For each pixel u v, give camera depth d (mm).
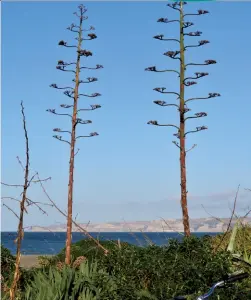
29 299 6629
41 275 6773
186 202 9906
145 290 5844
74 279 6578
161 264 6035
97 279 6277
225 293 5281
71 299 6266
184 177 10133
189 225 9672
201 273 5680
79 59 12156
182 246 6223
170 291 5707
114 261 6543
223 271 5645
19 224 5516
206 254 5988
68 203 10844
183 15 10883
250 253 7359
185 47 10836
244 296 5312
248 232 8219
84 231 9633
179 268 5836
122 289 5895
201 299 4469
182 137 10453
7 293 6910
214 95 10516
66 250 10258
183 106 10602
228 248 6672
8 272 8844
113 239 8539
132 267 6234
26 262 10070
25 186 5414
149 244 6930
